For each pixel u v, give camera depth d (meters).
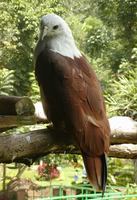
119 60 19.38
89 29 21.39
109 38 20.52
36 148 3.16
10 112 3.40
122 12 19.73
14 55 18.81
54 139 3.22
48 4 19.02
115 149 3.55
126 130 3.48
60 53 3.45
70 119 3.17
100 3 20.50
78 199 8.45
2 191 9.66
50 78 3.35
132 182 10.05
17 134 3.14
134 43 19.84
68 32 3.53
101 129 3.14
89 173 3.04
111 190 8.50
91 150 3.07
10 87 12.87
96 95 3.29
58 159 11.12
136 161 8.76
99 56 20.44
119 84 9.30
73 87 3.27
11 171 12.45
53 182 12.00
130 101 8.69
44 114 3.80
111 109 8.55
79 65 3.41
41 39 3.55
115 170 10.44
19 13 18.64
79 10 25.61
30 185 9.62
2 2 18.28
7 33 18.14
